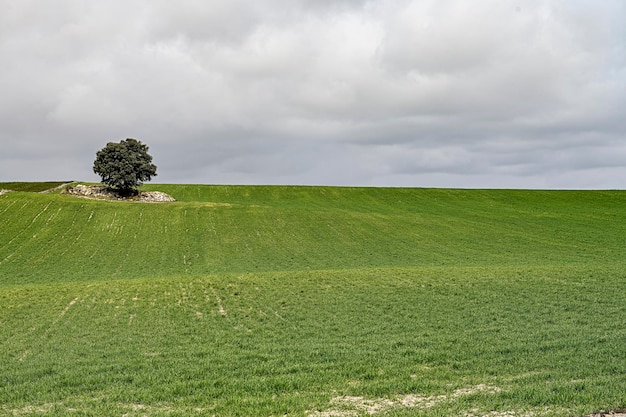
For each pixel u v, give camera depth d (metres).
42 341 26.47
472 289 37.09
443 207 116.75
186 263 68.19
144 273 62.38
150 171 118.81
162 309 33.88
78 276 60.62
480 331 26.03
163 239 80.94
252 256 71.69
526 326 26.91
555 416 14.05
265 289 39.28
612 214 103.88
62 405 16.44
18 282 57.56
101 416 15.20
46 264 67.06
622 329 25.61
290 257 70.62
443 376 18.59
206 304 35.12
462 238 82.12
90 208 96.19
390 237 83.06
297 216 96.81
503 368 19.31
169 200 119.88
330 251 74.06
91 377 19.23
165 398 16.77
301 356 21.91
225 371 19.84
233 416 14.98
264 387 17.58
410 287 38.72
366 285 39.88
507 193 133.00
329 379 18.48
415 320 29.38
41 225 85.56
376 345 23.70
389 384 17.61
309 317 30.89
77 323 30.41
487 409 14.93
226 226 89.00
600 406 14.63
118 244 77.88
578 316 28.83
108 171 113.88
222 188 143.38
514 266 50.69
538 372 18.77
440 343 23.67
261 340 25.77
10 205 95.12
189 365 20.77
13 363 22.44
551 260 64.00
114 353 23.55
